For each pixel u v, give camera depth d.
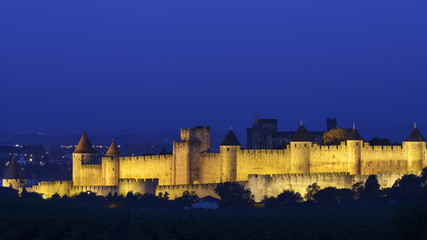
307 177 158.75
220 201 153.00
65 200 160.12
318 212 136.12
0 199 146.50
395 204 142.12
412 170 166.00
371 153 166.25
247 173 165.88
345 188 156.88
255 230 111.94
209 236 105.94
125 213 128.50
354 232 109.81
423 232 84.69
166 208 148.12
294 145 164.62
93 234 106.12
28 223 105.88
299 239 107.62
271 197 156.25
